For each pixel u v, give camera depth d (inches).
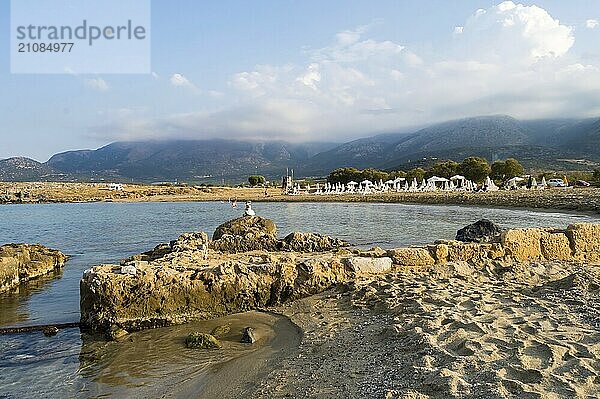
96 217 1923.0
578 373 229.3
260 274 456.1
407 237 1016.9
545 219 1310.3
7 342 391.9
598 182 3046.3
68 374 321.7
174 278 426.9
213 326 409.1
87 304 421.1
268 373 293.7
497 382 221.6
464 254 525.3
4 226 1566.2
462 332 297.0
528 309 345.7
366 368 271.6
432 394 221.3
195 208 2498.8
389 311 371.6
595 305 347.9
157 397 279.4
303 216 1713.8
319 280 462.6
